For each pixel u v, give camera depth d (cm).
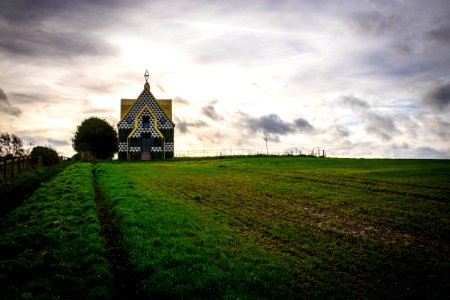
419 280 1608
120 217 2588
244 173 5500
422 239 2114
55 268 1678
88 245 1962
